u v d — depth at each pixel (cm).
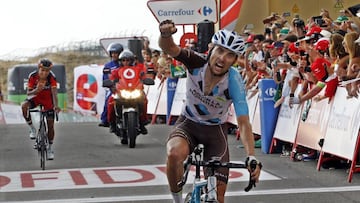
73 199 876
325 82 1045
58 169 1121
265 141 1245
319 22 1266
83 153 1308
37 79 1130
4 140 1563
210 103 609
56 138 1577
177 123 641
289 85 1166
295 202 837
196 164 496
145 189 934
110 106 1421
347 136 972
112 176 1042
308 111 1115
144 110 1391
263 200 852
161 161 1186
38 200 874
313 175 1009
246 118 587
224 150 624
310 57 1094
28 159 1244
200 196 507
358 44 959
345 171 1030
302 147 1153
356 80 949
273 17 1503
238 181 984
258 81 1287
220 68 584
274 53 1300
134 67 1390
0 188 962
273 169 1070
